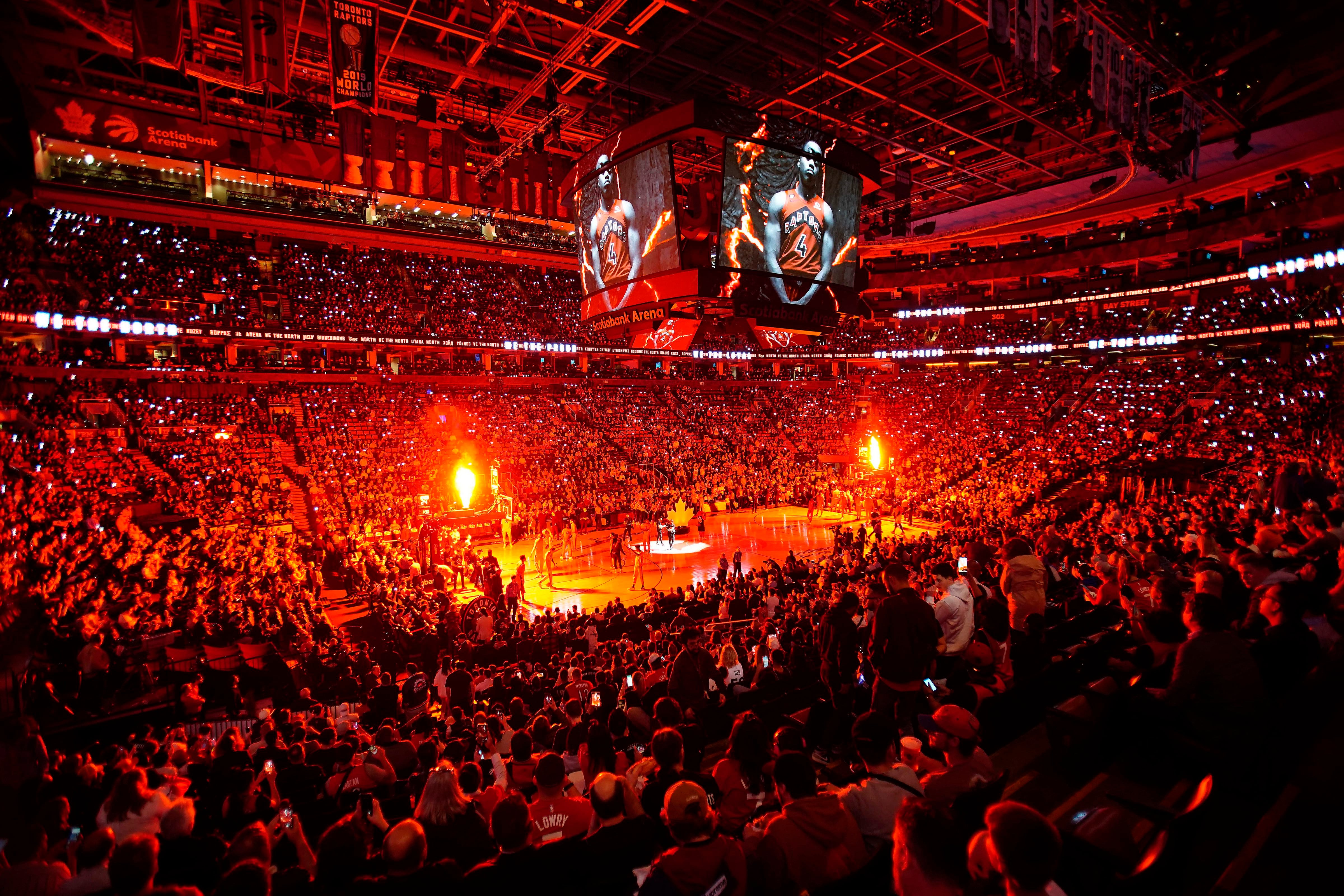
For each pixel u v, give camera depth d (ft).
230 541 83.61
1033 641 22.67
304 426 131.75
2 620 43.37
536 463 149.07
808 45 64.69
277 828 17.72
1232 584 21.66
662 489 146.41
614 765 17.76
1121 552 38.19
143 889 11.47
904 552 70.28
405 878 12.71
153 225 134.51
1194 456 113.80
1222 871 12.32
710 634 48.19
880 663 19.07
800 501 157.58
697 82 73.87
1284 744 14.28
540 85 68.74
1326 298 103.35
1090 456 128.57
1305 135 81.71
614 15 59.41
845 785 19.35
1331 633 18.65
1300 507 43.27
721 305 42.93
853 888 10.91
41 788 20.15
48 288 108.47
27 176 91.76
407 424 144.25
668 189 41.09
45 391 105.19
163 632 53.72
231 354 130.41
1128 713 17.24
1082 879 12.03
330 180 88.63
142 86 82.17
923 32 60.90
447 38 67.92
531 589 91.09
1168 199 108.58
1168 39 60.13
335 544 92.32
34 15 61.57
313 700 45.50
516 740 20.61
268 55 49.57
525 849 13.26
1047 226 125.29
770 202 42.34
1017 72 62.69
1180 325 133.18
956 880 8.43
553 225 131.95
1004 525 82.17
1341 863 10.70
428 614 64.13
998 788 12.85
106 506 86.12
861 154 46.83
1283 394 114.73
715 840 11.30
